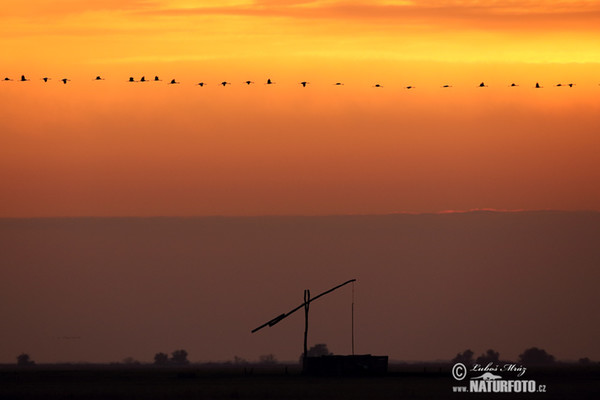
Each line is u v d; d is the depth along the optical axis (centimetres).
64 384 14812
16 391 12194
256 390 11606
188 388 12519
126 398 10494
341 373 15250
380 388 11888
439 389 11662
